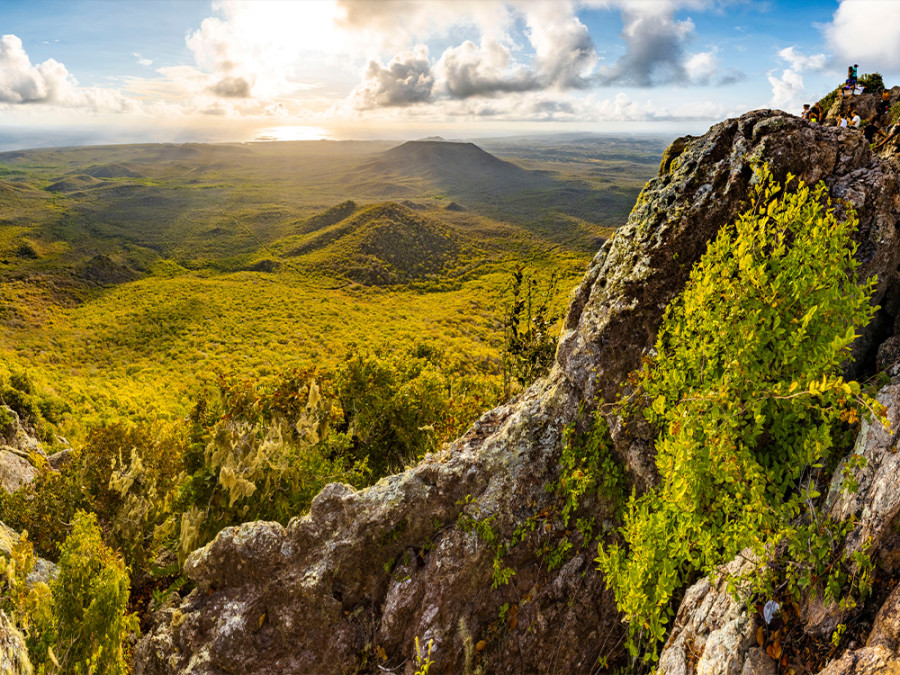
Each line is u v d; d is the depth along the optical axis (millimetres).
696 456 4211
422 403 16109
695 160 6547
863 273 5121
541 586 6238
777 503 3980
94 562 7629
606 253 7215
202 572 7457
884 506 3359
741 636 3742
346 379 16062
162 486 14695
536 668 6031
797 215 4293
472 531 6418
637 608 4773
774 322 4098
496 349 95062
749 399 4090
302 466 12180
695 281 4906
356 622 6672
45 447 31562
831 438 4066
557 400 6824
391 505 6754
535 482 6547
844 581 3383
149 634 7977
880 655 2943
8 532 10750
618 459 6246
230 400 13430
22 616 6914
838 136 5832
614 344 6352
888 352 4684
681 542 4453
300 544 7020
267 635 6863
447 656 6105
